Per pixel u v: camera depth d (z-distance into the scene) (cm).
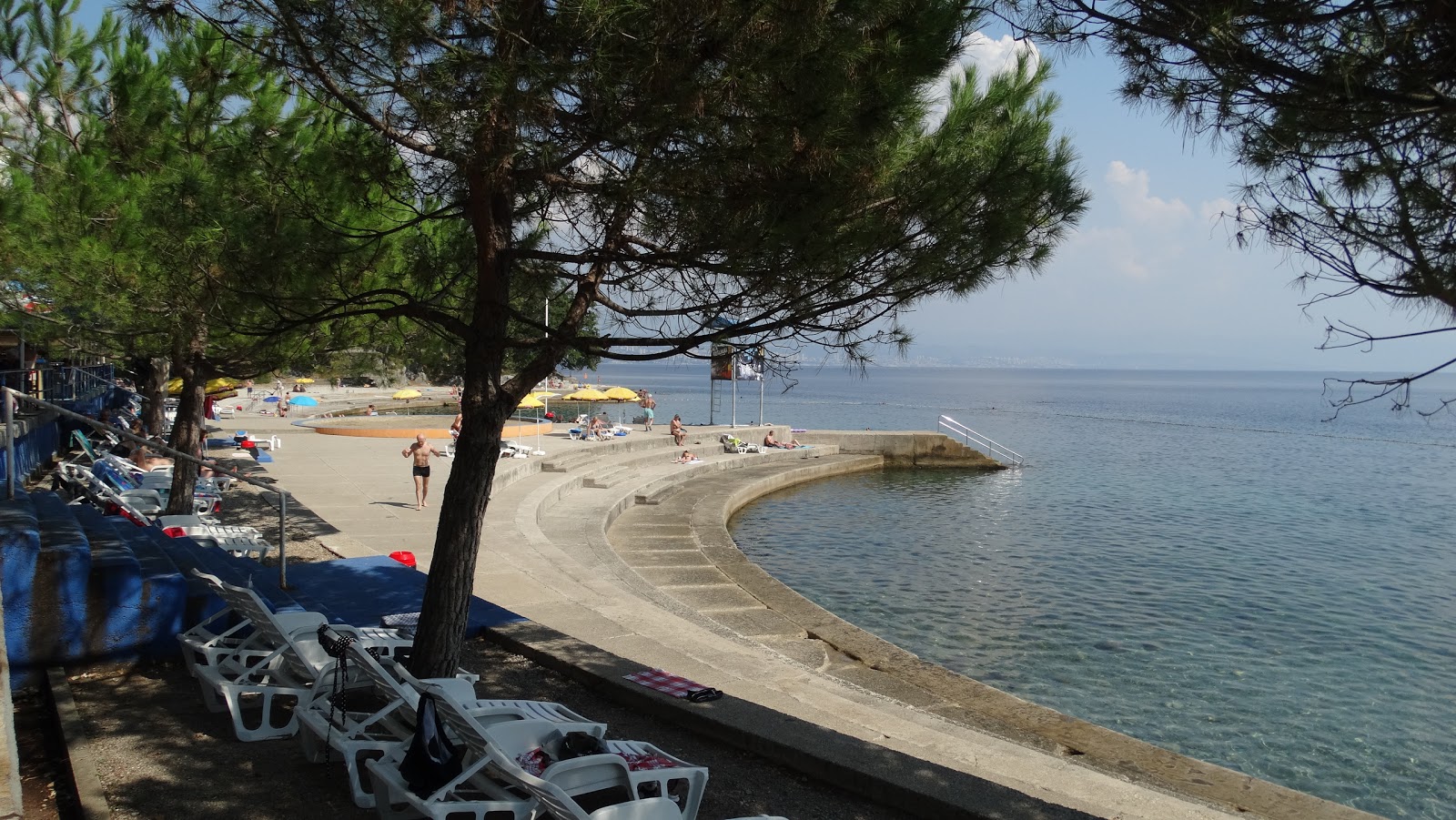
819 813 543
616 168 583
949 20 513
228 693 579
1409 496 3766
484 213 645
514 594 1210
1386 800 1015
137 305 899
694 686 743
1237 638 1627
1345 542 2642
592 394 5378
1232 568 2245
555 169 601
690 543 2180
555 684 783
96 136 1071
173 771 540
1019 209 587
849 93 516
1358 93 382
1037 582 2055
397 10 522
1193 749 1136
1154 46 432
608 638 1027
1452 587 2062
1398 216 392
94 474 1575
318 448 3169
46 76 1144
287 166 741
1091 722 1212
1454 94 375
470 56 532
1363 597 1959
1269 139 422
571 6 501
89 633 699
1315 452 6034
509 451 3111
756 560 2284
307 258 700
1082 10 443
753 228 553
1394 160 396
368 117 602
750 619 1452
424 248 804
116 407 3231
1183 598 1922
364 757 561
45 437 1869
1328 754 1130
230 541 1198
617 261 628
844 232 573
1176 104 435
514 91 513
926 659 1466
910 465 4756
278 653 614
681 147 552
